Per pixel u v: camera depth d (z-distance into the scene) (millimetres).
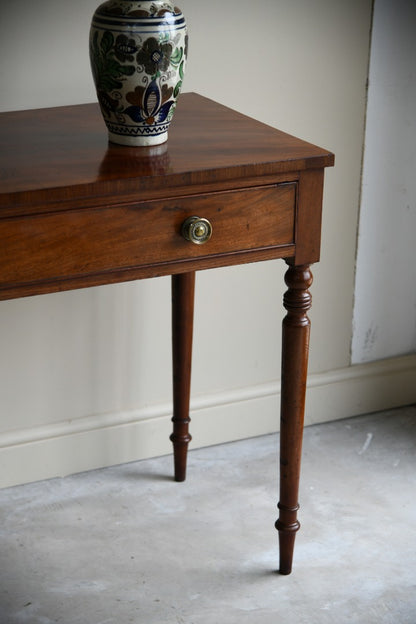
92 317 2008
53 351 2000
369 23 2031
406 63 2100
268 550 1855
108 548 1848
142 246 1428
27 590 1728
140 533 1896
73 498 2008
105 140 1555
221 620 1662
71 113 1720
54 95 1842
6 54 1771
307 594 1731
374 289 2289
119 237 1407
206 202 1441
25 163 1431
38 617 1661
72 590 1730
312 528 1917
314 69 2023
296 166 1461
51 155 1474
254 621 1661
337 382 2314
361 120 2107
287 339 1608
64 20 1792
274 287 2168
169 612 1680
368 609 1694
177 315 1921
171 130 1615
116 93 1461
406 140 2170
